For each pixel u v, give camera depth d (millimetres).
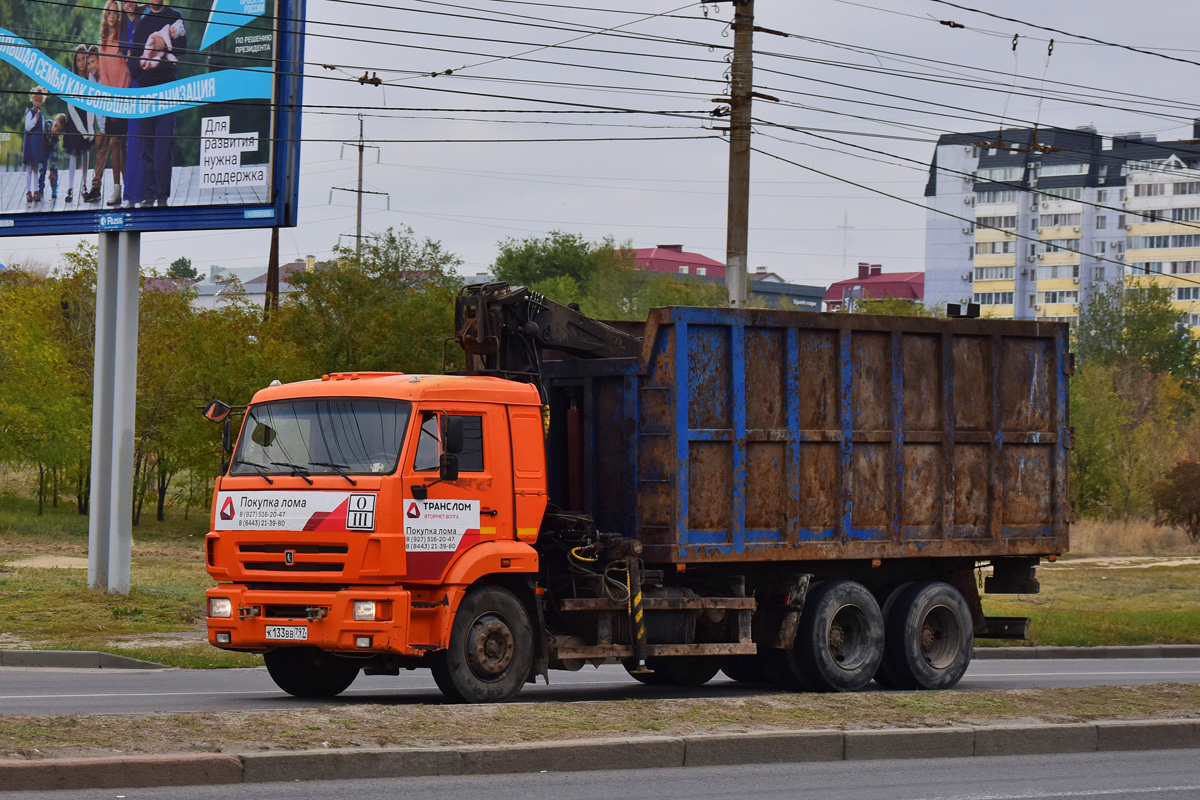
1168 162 198250
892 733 16266
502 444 19516
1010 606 46125
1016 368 25469
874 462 23703
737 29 35344
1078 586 54938
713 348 21984
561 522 21016
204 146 34719
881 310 118875
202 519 82688
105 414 35250
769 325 22484
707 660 24516
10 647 26688
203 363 71375
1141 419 112625
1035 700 19359
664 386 21672
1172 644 37125
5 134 37219
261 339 73750
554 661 20188
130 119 35562
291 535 18438
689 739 15188
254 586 18938
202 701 19312
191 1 35031
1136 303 173000
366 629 17984
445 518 18656
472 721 15594
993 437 25047
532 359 21891
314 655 19516
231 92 34469
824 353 23203
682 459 21500
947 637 24656
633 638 20859
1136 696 20109
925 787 14172
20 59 37000
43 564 45844
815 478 23000
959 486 24750
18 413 61688
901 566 24891
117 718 14867
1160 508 85250
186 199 34875
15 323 63156
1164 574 61344
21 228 36969
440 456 18656
